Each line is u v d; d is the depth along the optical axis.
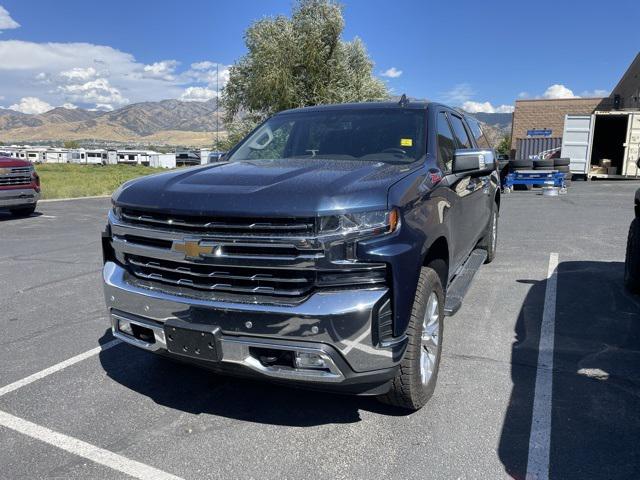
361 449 2.94
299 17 27.02
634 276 5.48
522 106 33.88
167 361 4.17
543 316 5.01
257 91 27.55
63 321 5.15
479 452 2.88
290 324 2.71
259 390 3.67
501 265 7.00
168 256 3.00
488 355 4.14
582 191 17.52
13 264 7.71
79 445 3.01
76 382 3.81
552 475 2.67
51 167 77.00
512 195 16.75
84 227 11.51
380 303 2.75
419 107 4.41
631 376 3.76
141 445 3.01
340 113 4.57
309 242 2.69
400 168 3.41
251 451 2.94
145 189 3.20
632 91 31.50
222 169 3.50
